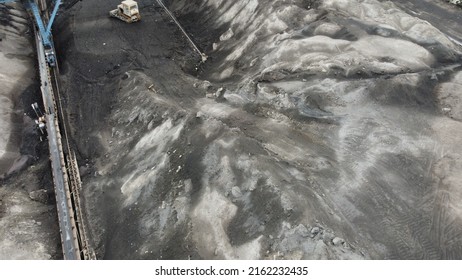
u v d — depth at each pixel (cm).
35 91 2955
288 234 1619
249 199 1781
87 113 2741
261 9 3198
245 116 2372
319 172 1927
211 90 2747
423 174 1955
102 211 2120
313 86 2462
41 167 2448
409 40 2853
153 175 2088
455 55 2767
